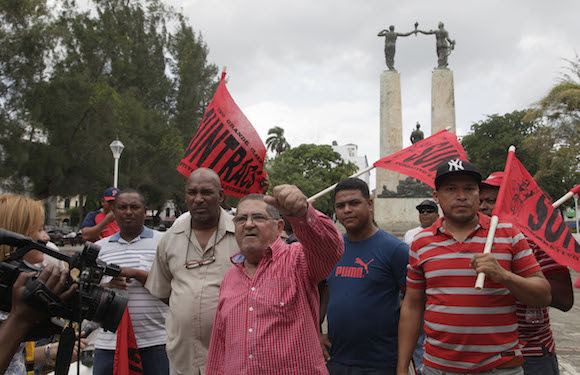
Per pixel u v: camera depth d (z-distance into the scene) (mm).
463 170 2453
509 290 2295
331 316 3148
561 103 20188
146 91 31812
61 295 1378
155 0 34062
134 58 30859
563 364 5449
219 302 2385
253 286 2270
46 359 2516
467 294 2371
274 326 2150
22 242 1387
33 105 22641
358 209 3178
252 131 4336
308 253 2074
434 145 4336
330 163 48656
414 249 2650
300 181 44406
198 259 3025
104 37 28812
